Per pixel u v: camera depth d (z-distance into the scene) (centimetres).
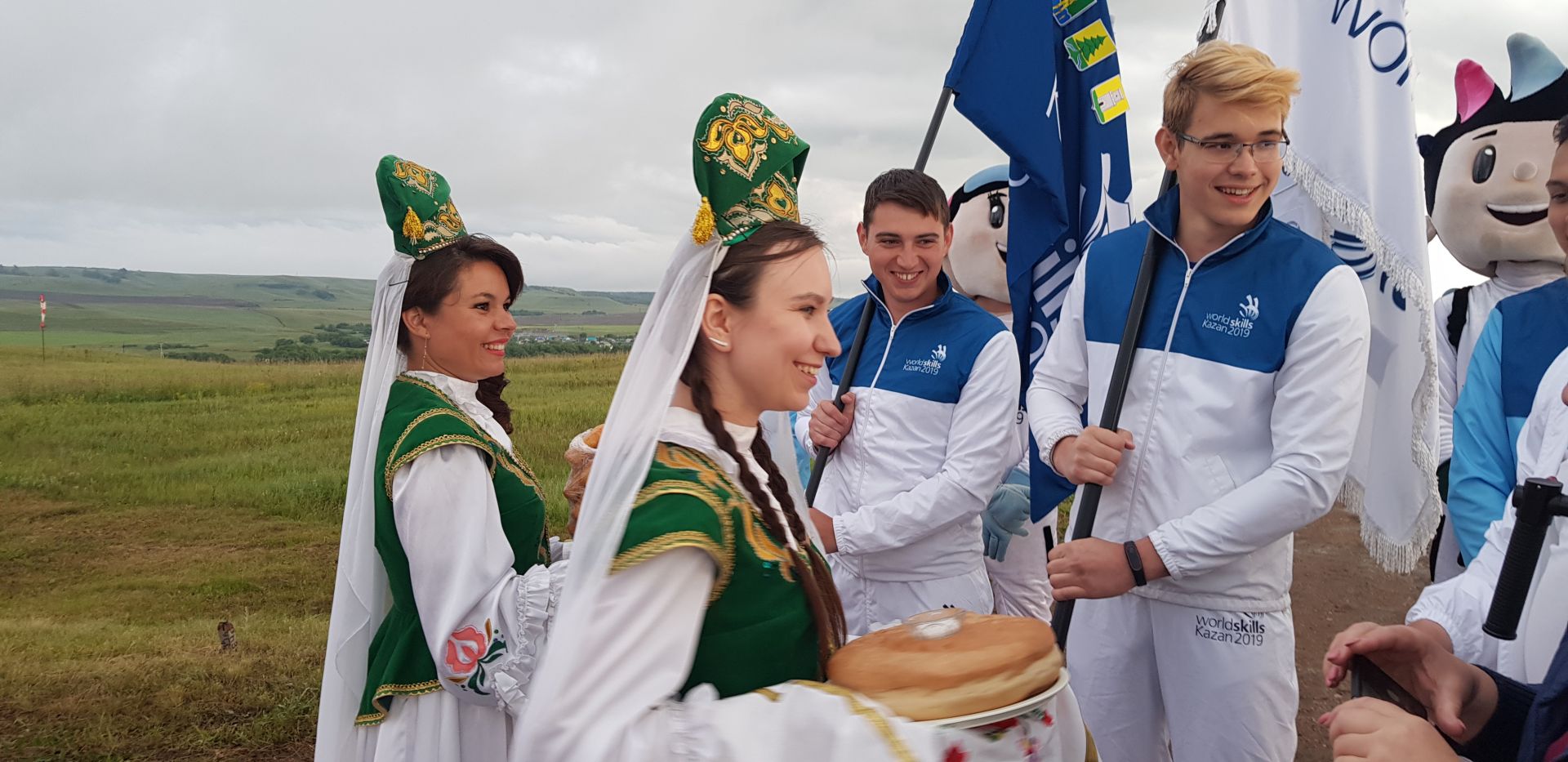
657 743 107
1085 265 268
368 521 212
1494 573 173
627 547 115
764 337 135
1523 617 157
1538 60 384
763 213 140
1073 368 269
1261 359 229
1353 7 262
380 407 216
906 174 305
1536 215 380
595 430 219
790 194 144
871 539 289
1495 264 397
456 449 199
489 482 203
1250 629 234
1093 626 257
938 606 302
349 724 211
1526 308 270
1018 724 118
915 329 310
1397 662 151
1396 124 260
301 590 529
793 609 127
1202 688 236
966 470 288
